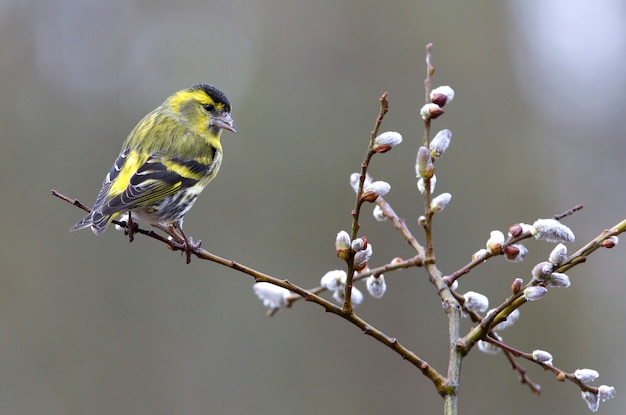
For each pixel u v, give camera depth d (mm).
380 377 14117
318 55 16828
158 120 8164
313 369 14352
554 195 16234
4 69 16469
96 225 6430
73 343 14758
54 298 14992
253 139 16250
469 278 14594
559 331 15062
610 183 16438
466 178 15883
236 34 17141
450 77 16656
